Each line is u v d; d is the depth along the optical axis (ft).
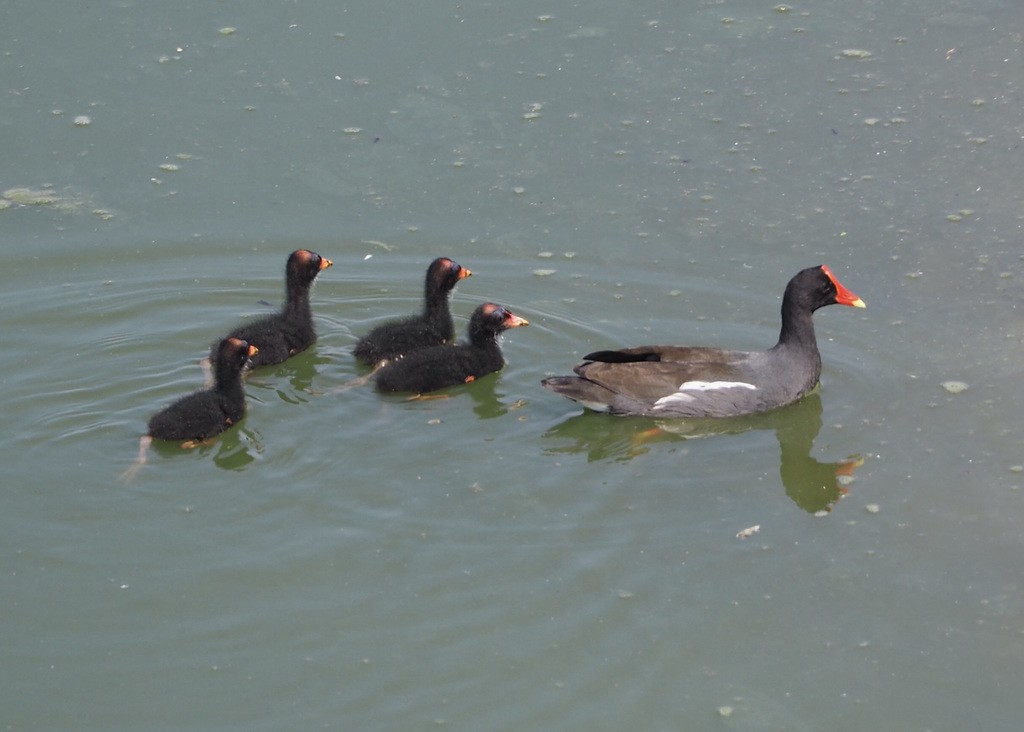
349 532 42.14
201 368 51.75
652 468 46.47
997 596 39.81
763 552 41.60
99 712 34.71
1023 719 35.35
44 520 42.24
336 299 58.13
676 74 70.95
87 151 65.51
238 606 38.73
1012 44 72.59
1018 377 51.08
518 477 45.39
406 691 35.73
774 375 50.49
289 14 75.77
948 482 45.37
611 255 59.67
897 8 76.07
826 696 36.06
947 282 56.95
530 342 54.80
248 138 66.64
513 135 66.85
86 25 74.84
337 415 49.16
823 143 65.67
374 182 64.03
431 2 76.28
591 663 36.94
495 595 39.40
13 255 58.95
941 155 64.44
